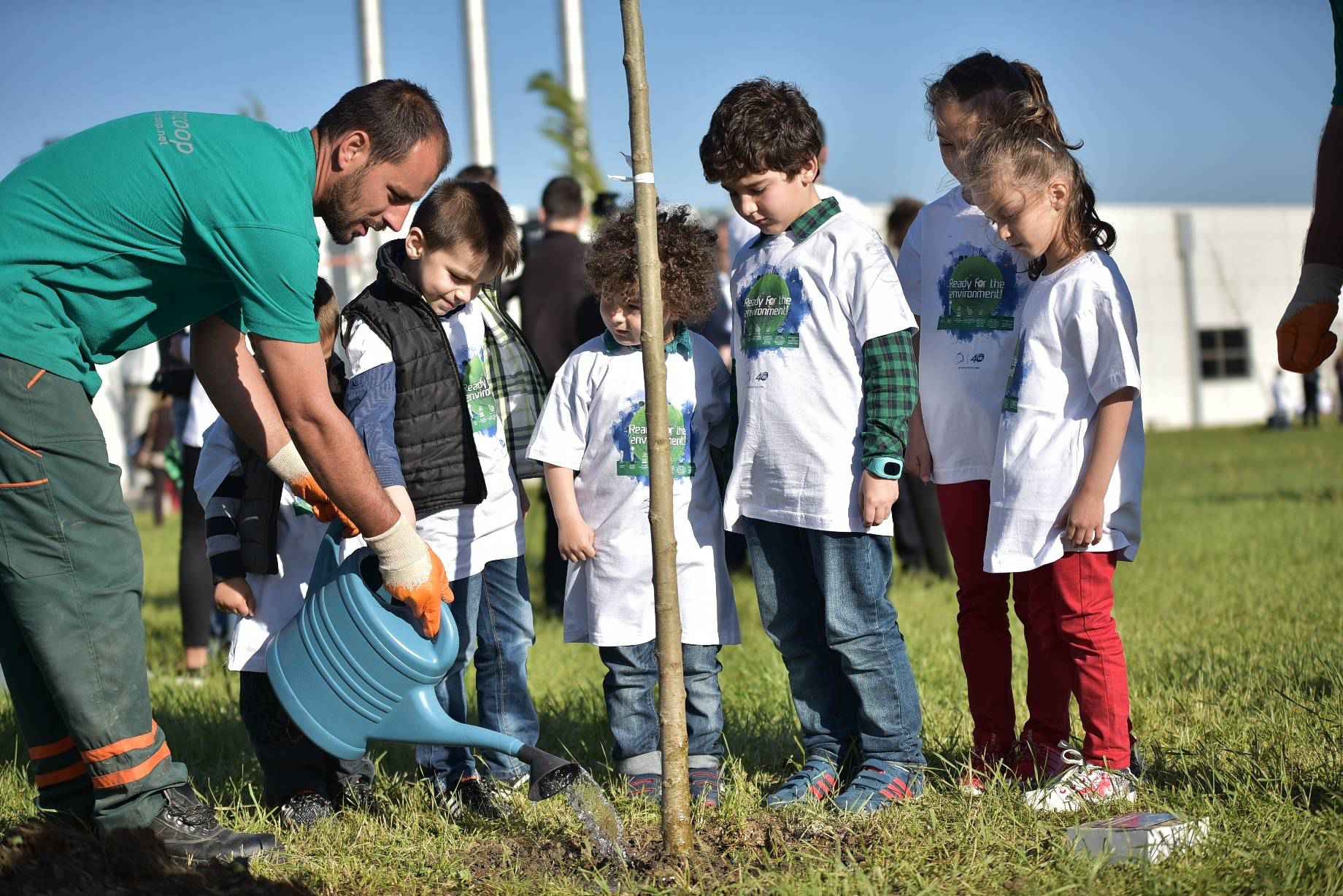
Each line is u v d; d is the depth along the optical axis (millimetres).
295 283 2625
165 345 5645
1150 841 2680
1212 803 2990
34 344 2631
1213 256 39562
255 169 2645
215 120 2736
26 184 2672
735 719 4309
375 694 2805
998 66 3381
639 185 2676
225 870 2705
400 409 3373
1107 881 2553
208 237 2633
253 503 3234
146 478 21547
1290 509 10992
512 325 3789
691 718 3439
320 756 3367
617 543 3451
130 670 2777
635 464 3439
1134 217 38750
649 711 3498
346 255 14398
